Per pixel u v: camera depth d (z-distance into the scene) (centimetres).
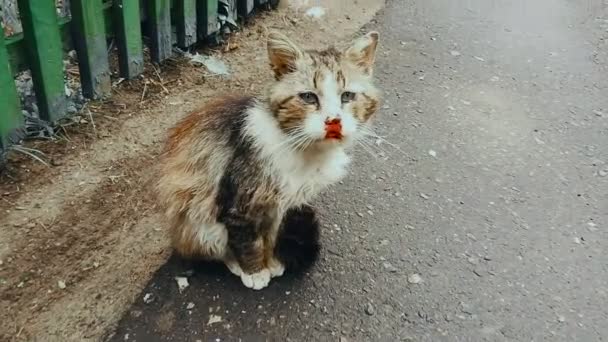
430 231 57
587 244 57
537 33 91
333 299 50
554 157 68
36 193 57
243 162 44
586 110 76
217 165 46
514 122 73
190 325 48
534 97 77
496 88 79
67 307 48
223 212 46
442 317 50
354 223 58
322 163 45
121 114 68
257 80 75
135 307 49
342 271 53
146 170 61
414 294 51
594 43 89
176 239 50
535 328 49
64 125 65
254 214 45
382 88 77
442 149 68
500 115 74
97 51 66
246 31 84
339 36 86
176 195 47
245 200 45
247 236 47
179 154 48
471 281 53
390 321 49
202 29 78
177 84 73
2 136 59
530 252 56
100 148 63
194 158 47
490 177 64
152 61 75
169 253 53
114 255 53
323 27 87
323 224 57
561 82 81
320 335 48
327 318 49
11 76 58
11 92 58
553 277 54
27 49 60
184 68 76
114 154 63
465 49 86
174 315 48
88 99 68
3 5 67
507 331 49
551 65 84
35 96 64
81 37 64
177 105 70
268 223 47
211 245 49
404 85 78
